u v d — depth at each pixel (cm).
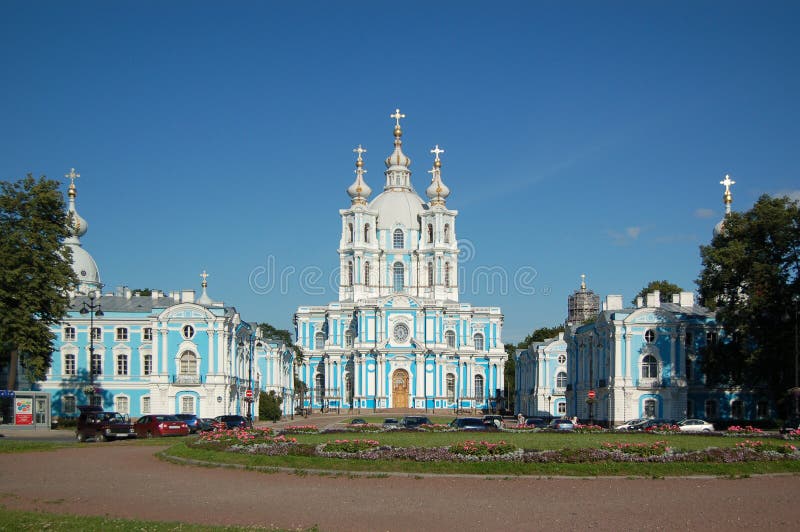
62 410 11006
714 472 4222
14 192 8581
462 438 5994
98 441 6950
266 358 14362
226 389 11112
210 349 11088
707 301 9438
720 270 9381
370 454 4534
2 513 3078
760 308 8862
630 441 5512
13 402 8788
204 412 11000
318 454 4644
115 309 11269
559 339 15188
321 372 18488
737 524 3039
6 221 8506
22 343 8081
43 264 8394
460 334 18100
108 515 3192
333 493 3734
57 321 8719
